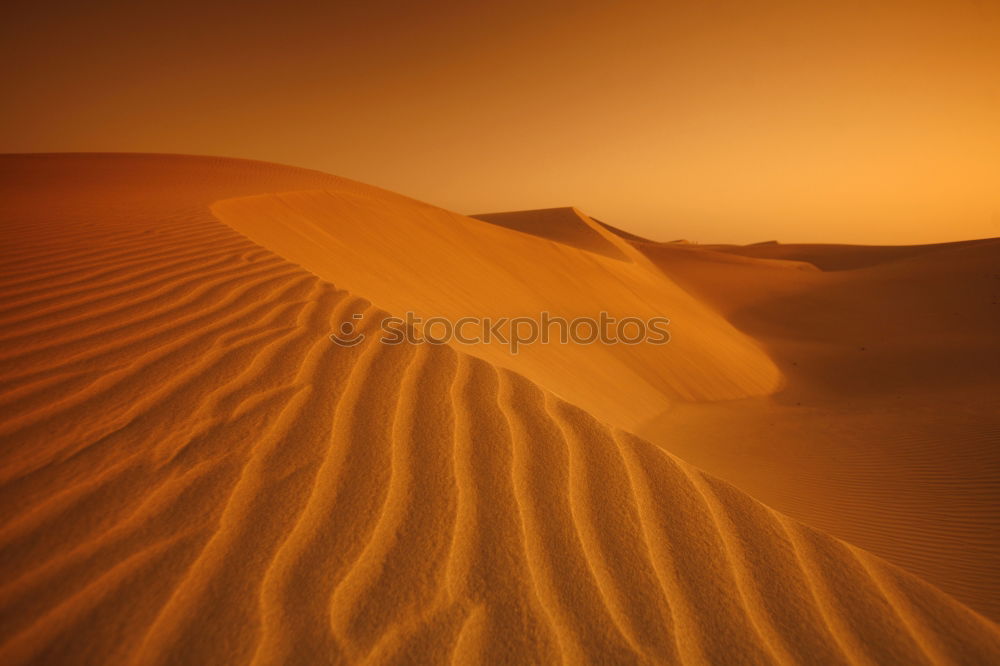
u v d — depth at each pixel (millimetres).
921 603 1742
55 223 5680
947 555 4590
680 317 17906
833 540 2004
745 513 2102
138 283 3910
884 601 1740
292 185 16250
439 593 1663
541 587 1719
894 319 24094
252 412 2463
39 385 2475
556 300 13422
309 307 3838
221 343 3100
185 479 1989
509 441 2463
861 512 5590
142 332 3133
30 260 4270
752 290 30719
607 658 1521
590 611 1654
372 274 7547
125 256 4547
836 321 24500
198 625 1474
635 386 9781
